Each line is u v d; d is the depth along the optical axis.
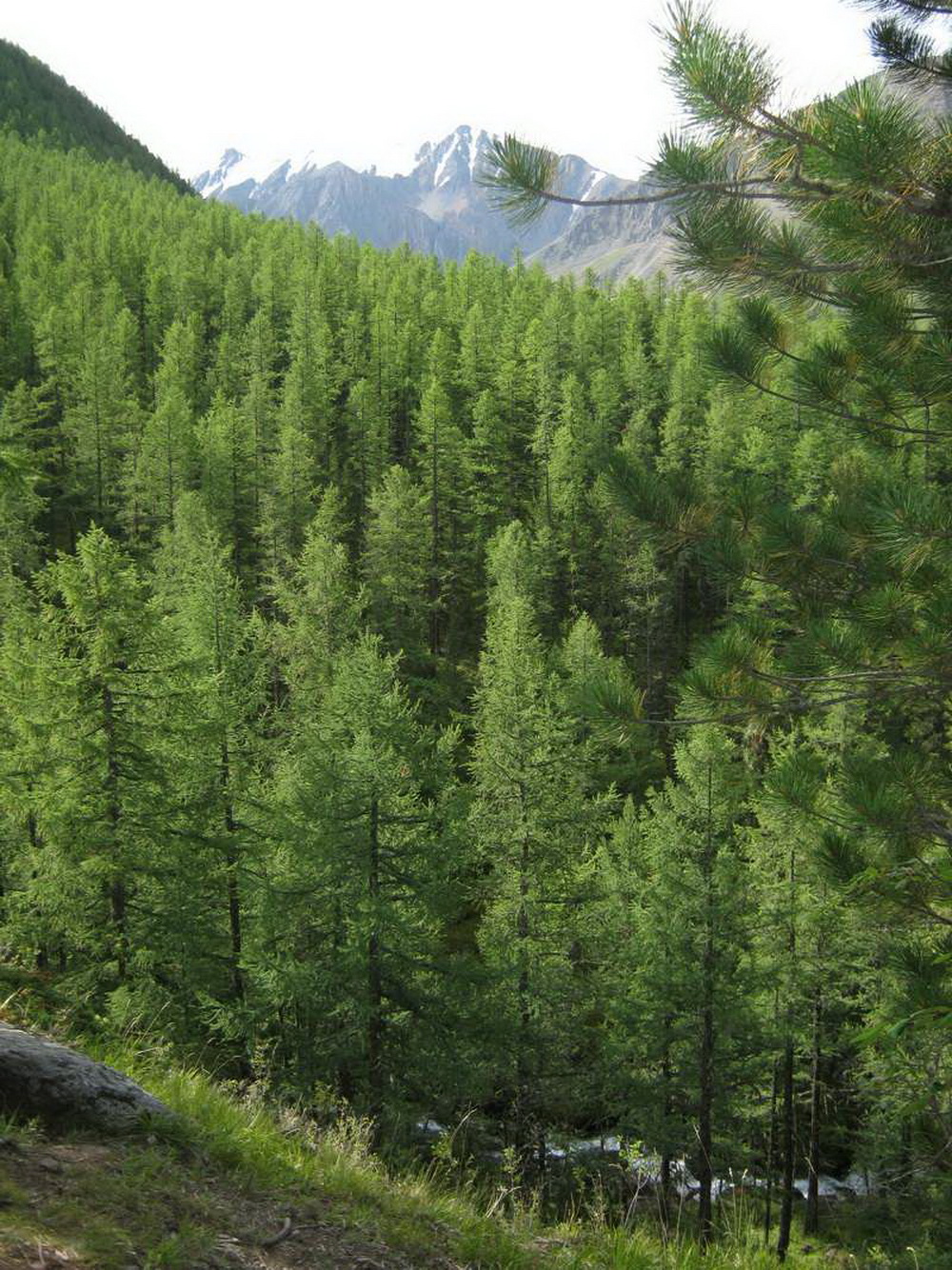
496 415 82.75
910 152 5.73
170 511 72.44
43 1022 7.91
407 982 22.05
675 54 5.82
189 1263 4.18
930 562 7.37
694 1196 22.64
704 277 7.18
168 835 20.30
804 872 23.16
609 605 70.75
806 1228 25.02
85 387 79.69
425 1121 20.64
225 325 113.88
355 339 102.75
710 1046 22.53
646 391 90.44
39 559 65.88
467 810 24.00
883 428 8.35
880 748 14.81
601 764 45.28
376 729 23.23
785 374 8.47
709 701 8.38
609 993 24.66
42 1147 4.89
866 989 23.59
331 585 53.09
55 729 19.52
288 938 22.77
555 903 24.48
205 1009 20.64
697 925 23.06
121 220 144.62
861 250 6.55
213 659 25.73
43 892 19.14
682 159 6.25
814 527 8.09
